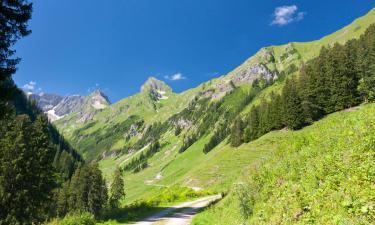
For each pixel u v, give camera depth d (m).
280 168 19.86
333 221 10.29
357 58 97.50
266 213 15.44
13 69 17.92
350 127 18.83
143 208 40.62
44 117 60.59
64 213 85.00
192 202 50.75
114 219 30.23
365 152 13.62
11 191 51.34
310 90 91.81
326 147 17.95
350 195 11.09
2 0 17.20
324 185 13.15
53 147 60.66
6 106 18.80
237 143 126.88
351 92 83.62
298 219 12.46
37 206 54.91
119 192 99.50
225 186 69.25
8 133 53.28
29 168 53.09
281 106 103.81
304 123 92.12
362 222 9.40
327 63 97.81
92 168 90.62
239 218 19.12
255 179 21.25
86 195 87.81
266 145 94.44
